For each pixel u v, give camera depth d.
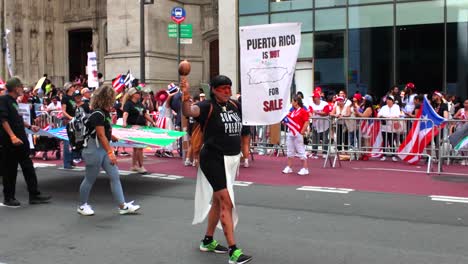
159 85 24.78
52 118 14.76
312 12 20.98
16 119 8.16
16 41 30.48
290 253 5.75
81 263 5.45
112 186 7.61
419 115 13.30
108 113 7.47
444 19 19.05
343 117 13.51
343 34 20.53
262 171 11.86
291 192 9.28
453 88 19.02
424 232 6.61
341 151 12.95
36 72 31.33
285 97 7.09
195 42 27.50
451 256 5.62
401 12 19.64
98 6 31.12
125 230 6.78
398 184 10.10
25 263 5.48
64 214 7.71
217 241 6.26
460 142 10.90
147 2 17.16
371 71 20.14
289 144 11.46
